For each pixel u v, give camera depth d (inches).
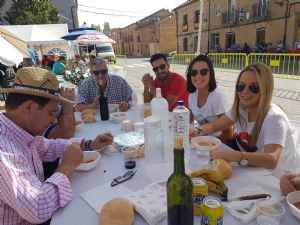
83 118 106.1
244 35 848.3
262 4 760.3
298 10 664.4
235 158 60.5
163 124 71.0
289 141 73.9
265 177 56.1
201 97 112.8
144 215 43.4
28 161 51.3
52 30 555.2
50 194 46.9
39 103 49.0
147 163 63.1
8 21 837.8
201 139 74.8
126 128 91.3
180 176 37.6
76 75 268.8
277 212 42.3
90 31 445.7
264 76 72.5
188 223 38.2
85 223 43.3
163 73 135.9
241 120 83.1
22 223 50.3
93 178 58.2
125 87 138.3
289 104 249.6
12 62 268.1
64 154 58.4
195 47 1084.5
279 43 716.0
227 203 46.3
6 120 49.9
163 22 1441.9
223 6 906.7
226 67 506.9
